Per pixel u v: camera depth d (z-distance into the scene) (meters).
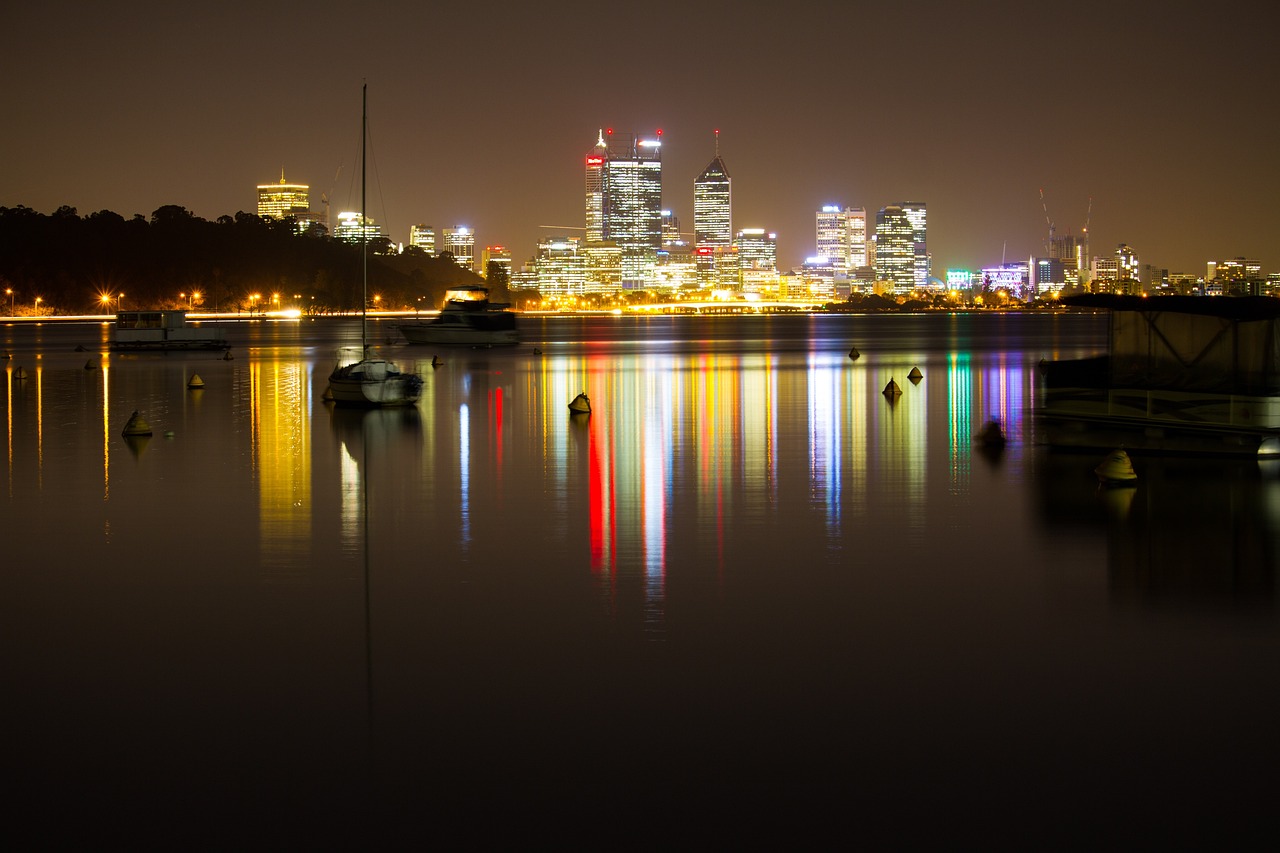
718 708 10.97
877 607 14.33
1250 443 26.75
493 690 11.47
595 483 24.44
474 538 18.66
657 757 9.93
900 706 10.99
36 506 21.77
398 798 9.26
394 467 27.00
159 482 24.73
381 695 11.35
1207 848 8.52
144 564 16.84
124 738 10.39
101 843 8.65
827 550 17.66
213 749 10.15
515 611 14.23
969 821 8.88
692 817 8.95
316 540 18.52
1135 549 17.47
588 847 8.54
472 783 9.49
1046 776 9.56
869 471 26.03
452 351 98.31
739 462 27.70
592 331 170.25
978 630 13.33
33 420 38.66
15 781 9.59
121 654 12.64
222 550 17.80
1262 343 26.83
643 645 12.85
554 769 9.72
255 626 13.65
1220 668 11.95
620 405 44.06
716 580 15.77
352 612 14.23
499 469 26.59
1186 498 21.83
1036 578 15.73
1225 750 10.00
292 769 9.77
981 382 56.00
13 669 12.17
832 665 12.14
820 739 10.26
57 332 151.50
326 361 81.06
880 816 8.95
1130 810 9.02
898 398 46.66
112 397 48.59
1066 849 8.50
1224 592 14.85
